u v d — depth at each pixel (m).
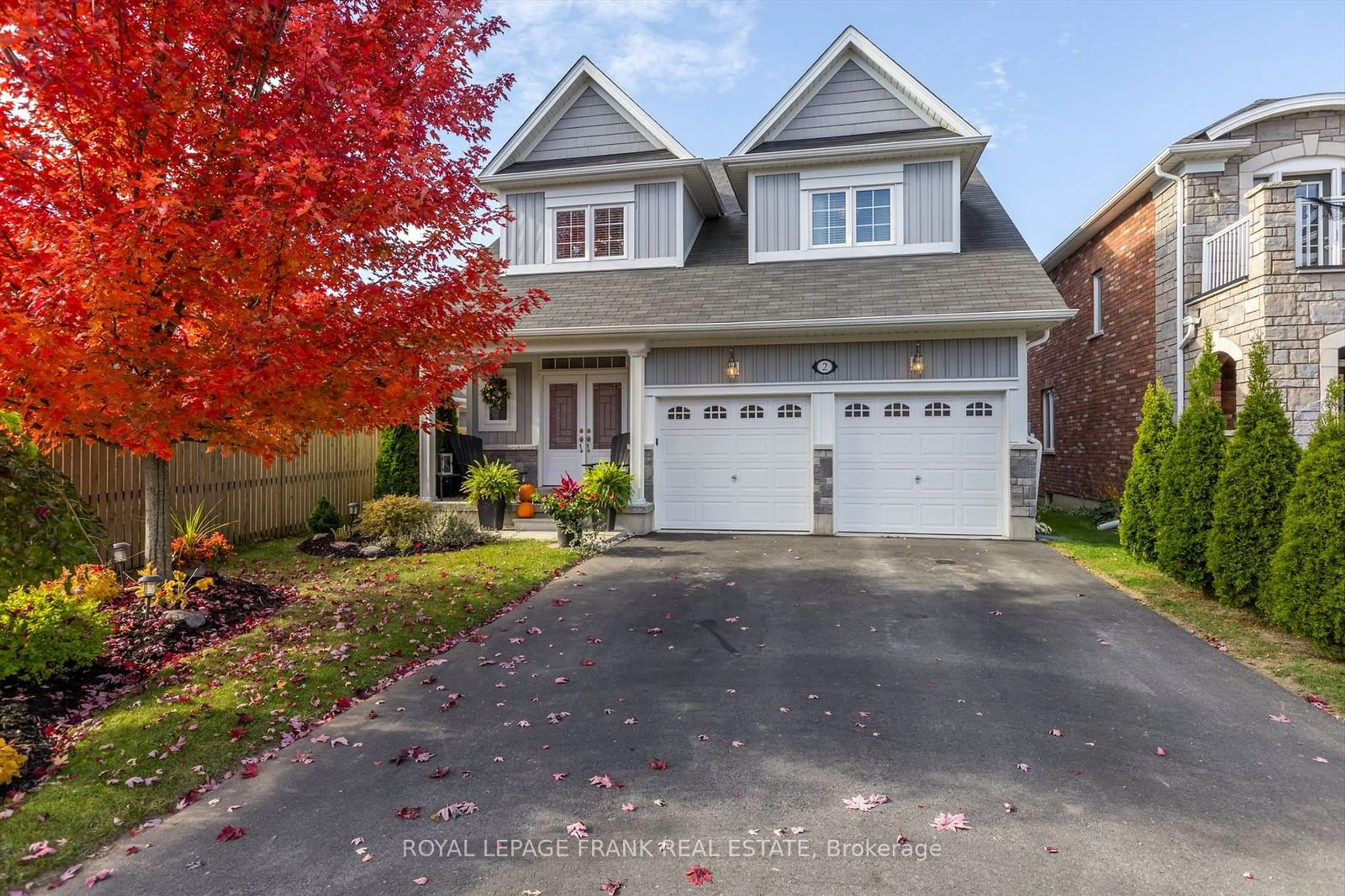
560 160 14.30
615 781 3.67
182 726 4.19
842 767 3.82
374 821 3.32
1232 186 11.73
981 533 11.16
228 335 4.91
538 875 2.91
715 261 13.38
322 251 4.87
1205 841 3.12
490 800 3.50
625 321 11.55
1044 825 3.25
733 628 6.41
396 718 4.50
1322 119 11.53
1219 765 3.82
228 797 3.55
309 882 2.87
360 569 8.58
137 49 4.52
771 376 11.67
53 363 4.21
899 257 12.48
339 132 4.68
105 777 3.63
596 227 13.71
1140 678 5.14
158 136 4.74
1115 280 14.49
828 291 11.59
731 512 11.95
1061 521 14.05
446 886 2.84
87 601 4.94
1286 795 3.51
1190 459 7.18
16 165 4.35
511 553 9.55
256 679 4.96
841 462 11.58
